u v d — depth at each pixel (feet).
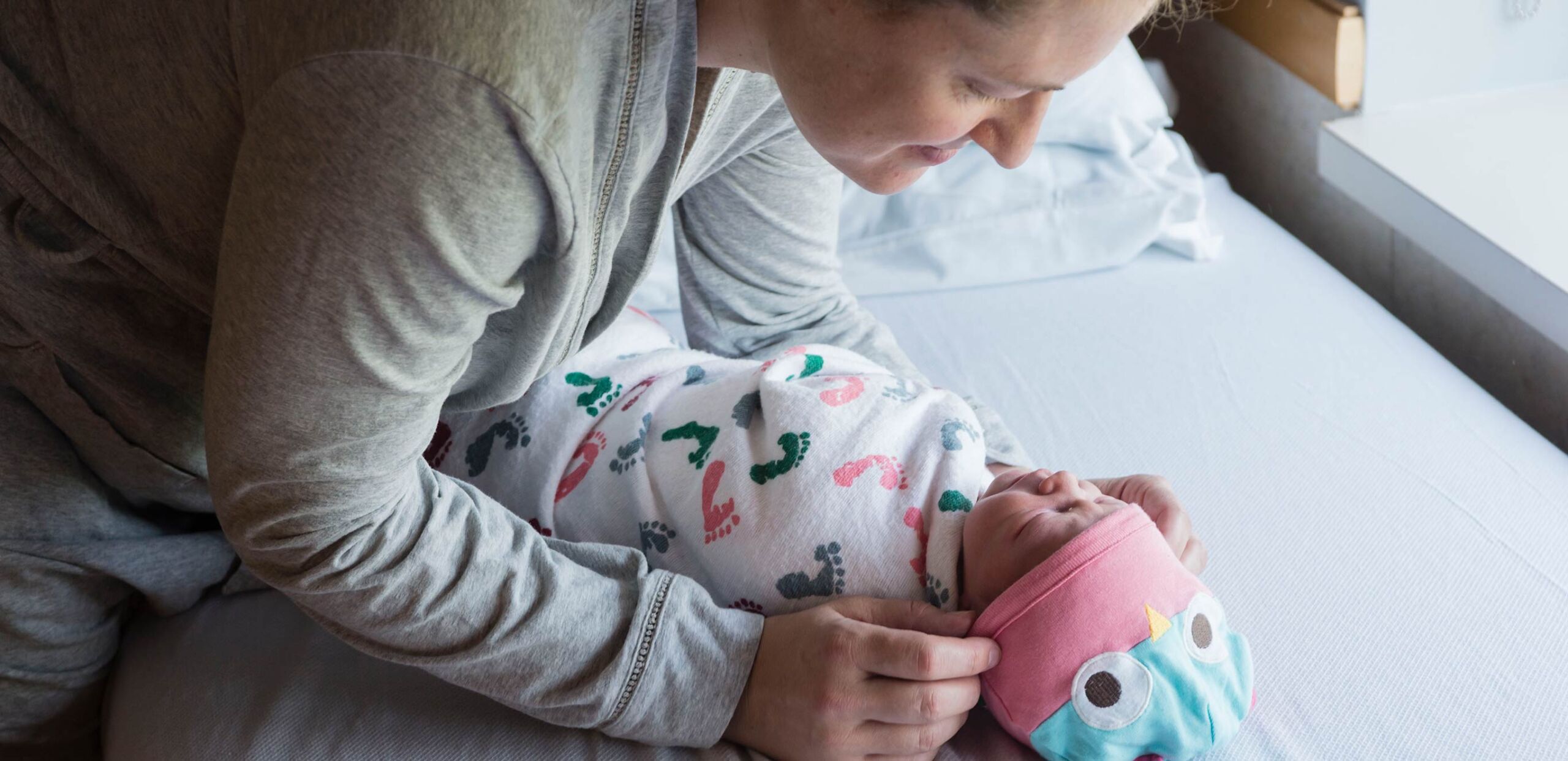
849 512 3.02
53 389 2.77
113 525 3.10
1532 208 4.43
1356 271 5.52
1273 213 6.07
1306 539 3.61
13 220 2.45
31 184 2.37
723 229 3.56
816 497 3.04
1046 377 4.45
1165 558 2.85
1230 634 2.88
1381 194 4.85
